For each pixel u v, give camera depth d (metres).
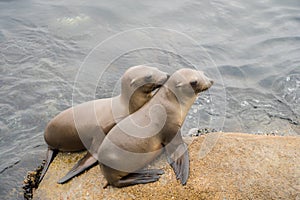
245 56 11.30
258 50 11.54
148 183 6.39
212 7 13.52
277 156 6.55
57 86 10.29
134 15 13.06
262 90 10.18
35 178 7.63
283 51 11.51
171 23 12.61
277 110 9.58
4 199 7.40
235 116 9.32
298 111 9.56
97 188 6.54
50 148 7.63
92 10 13.38
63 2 14.08
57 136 7.32
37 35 12.32
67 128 7.18
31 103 9.84
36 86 10.34
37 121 9.35
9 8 13.85
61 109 9.62
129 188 6.41
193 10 13.34
